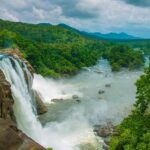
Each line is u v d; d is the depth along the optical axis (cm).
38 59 9500
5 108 2803
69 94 6266
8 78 3866
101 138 3719
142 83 2669
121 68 13088
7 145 1202
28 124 3678
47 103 5362
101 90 6638
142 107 2688
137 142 2289
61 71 10112
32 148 1219
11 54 4634
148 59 18088
